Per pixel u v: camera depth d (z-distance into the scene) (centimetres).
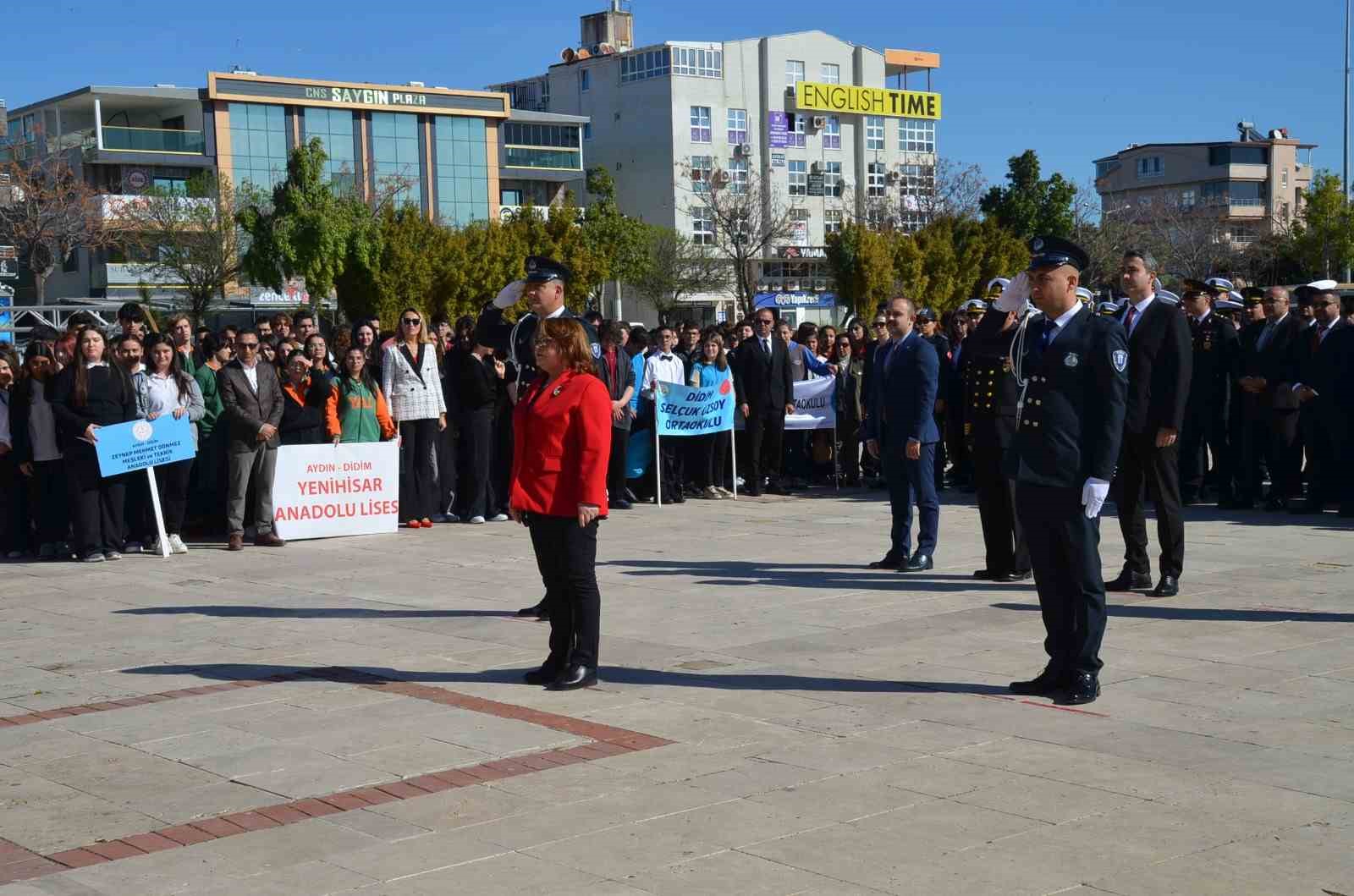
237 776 596
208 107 6700
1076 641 699
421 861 489
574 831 517
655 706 704
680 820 527
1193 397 1513
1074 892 453
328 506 1402
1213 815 526
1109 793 554
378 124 7188
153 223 5728
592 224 6719
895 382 1109
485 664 807
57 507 1305
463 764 607
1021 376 727
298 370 1415
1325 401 1397
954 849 493
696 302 7812
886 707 691
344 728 668
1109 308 1275
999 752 612
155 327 1429
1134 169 10831
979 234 6291
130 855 502
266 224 5316
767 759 606
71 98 6531
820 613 945
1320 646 816
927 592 1018
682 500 1683
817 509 1584
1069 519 694
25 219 5581
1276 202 10369
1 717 707
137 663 828
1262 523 1371
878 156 8844
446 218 7369
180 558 1277
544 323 750
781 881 465
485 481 1529
